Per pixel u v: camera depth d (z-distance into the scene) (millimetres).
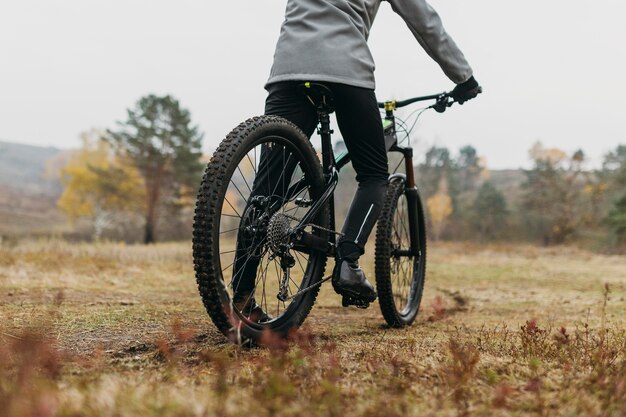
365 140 2740
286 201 2594
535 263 13516
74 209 56500
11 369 1720
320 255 2795
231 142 2250
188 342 2371
